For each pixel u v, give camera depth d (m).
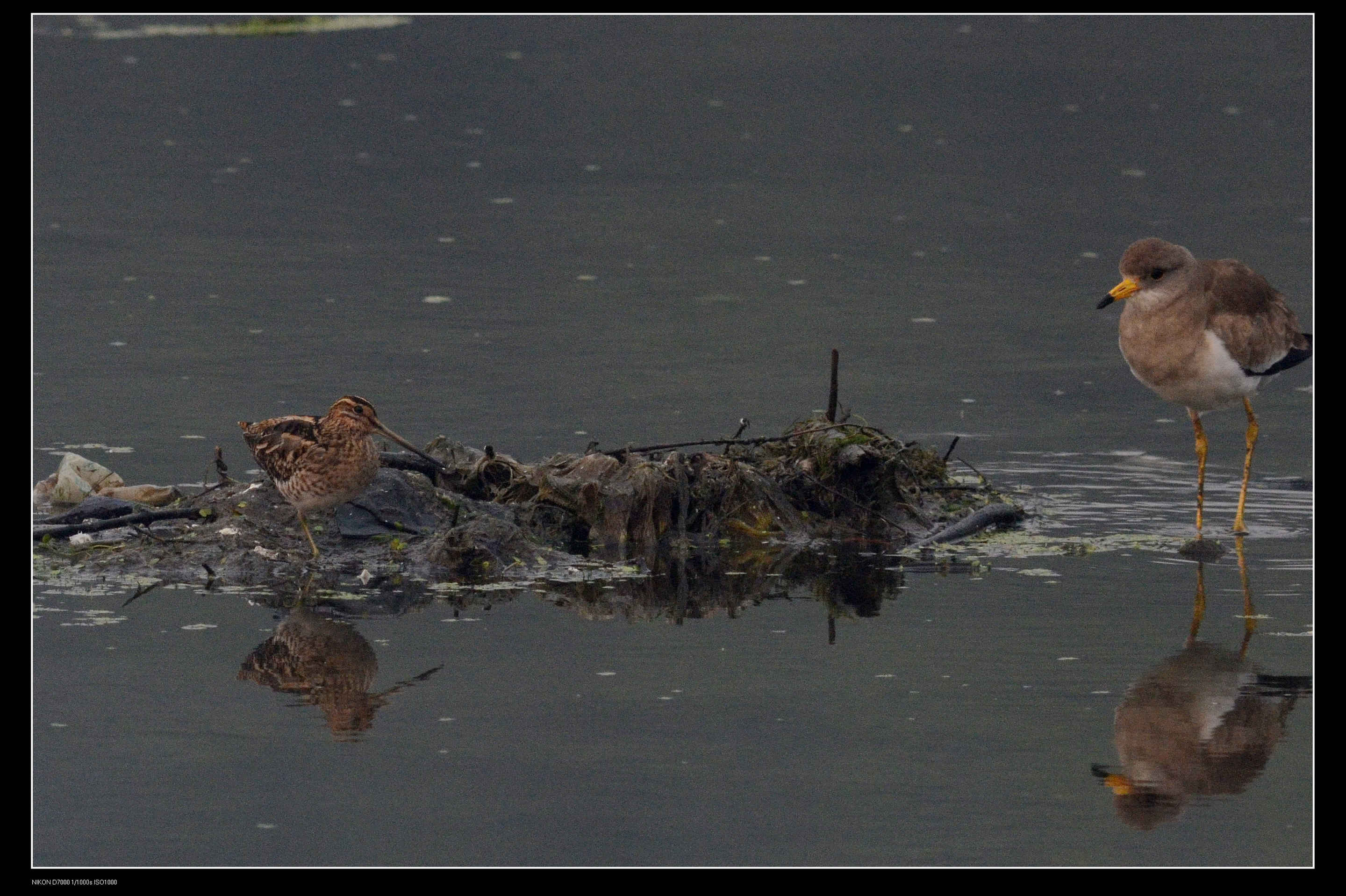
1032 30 49.31
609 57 46.72
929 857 9.91
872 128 38.62
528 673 12.53
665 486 15.73
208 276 26.27
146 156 35.28
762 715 11.78
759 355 22.14
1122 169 34.28
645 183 33.62
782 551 15.42
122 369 20.97
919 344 22.77
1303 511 16.33
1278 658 12.70
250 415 19.08
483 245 28.61
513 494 15.99
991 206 31.55
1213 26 49.19
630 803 10.53
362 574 14.49
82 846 10.00
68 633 13.21
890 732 11.48
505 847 10.00
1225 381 15.21
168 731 11.52
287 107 40.22
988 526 15.93
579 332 23.25
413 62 45.59
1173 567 14.79
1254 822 10.31
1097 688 12.15
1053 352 22.38
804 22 51.12
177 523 15.34
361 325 23.44
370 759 11.13
